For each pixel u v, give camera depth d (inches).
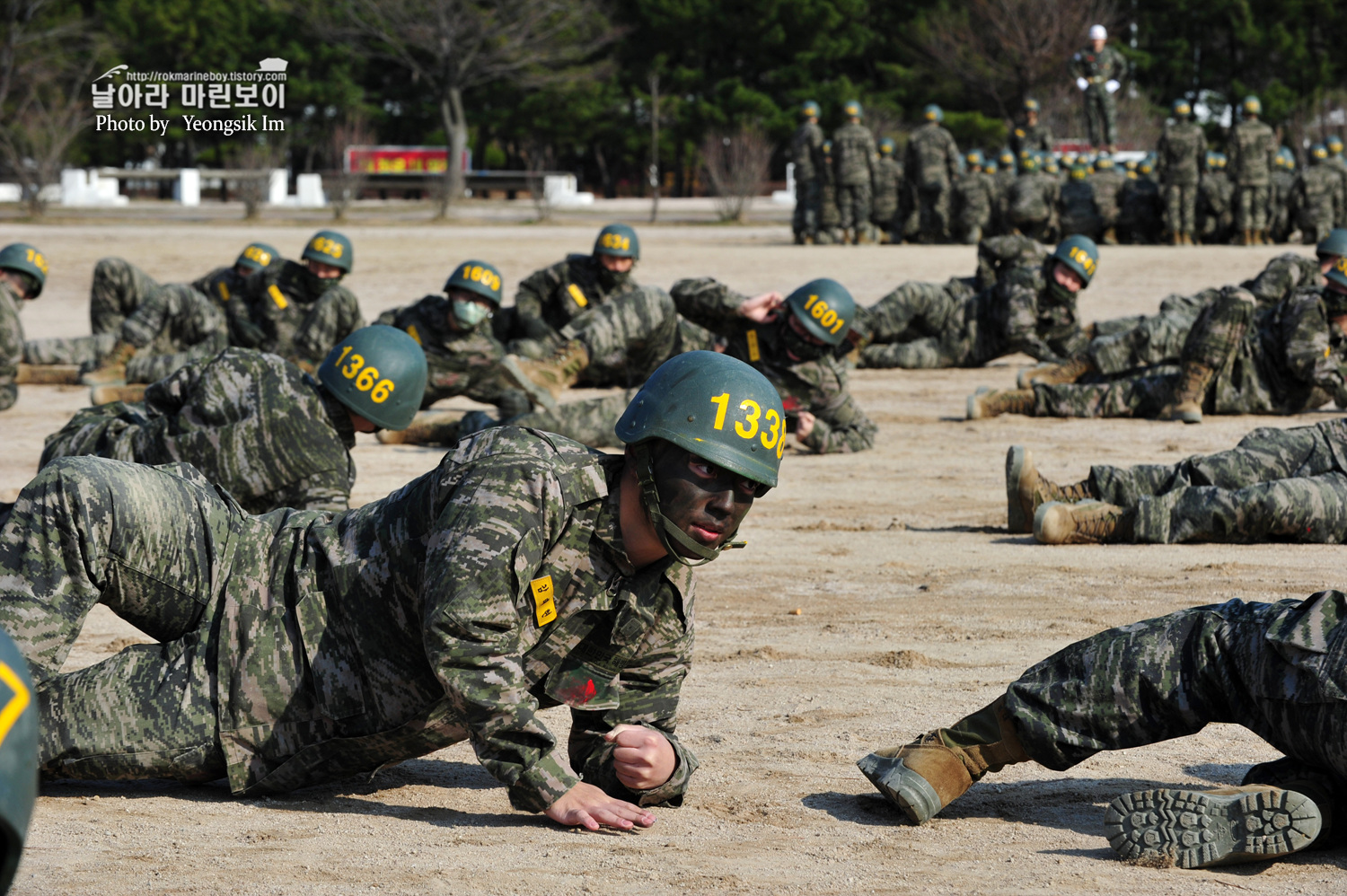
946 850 154.0
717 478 146.6
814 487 422.3
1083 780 182.1
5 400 589.0
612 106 2642.7
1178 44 2664.9
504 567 148.1
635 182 3034.0
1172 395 536.1
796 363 461.1
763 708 213.6
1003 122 2421.3
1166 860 146.6
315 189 2390.5
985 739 163.0
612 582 154.8
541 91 2507.4
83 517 155.4
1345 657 144.5
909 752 165.6
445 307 502.6
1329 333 510.9
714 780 180.7
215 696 164.1
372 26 2284.7
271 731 164.1
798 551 334.3
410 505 159.6
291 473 253.4
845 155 1402.6
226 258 1253.1
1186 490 334.3
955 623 265.4
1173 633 156.9
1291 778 152.0
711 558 152.6
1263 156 1385.3
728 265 1139.3
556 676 160.7
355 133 2416.3
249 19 2381.9
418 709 161.5
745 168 1934.1
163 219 1871.3
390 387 252.4
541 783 155.9
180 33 2269.9
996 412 555.8
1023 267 639.8
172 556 162.6
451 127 2322.8
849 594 291.6
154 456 258.7
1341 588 282.0
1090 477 349.4
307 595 163.0
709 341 527.2
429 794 175.8
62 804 165.2
